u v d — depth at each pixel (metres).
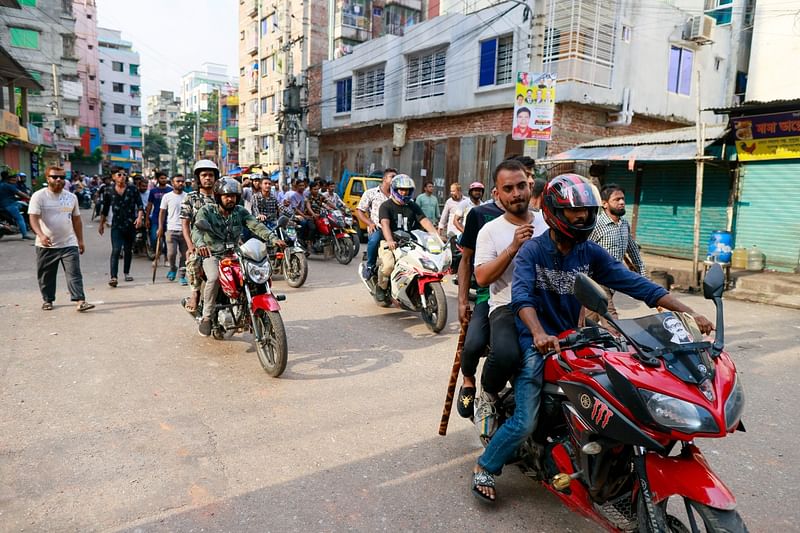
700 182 9.76
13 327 6.15
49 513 2.83
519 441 2.74
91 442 3.59
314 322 6.82
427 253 6.49
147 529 2.72
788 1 13.56
